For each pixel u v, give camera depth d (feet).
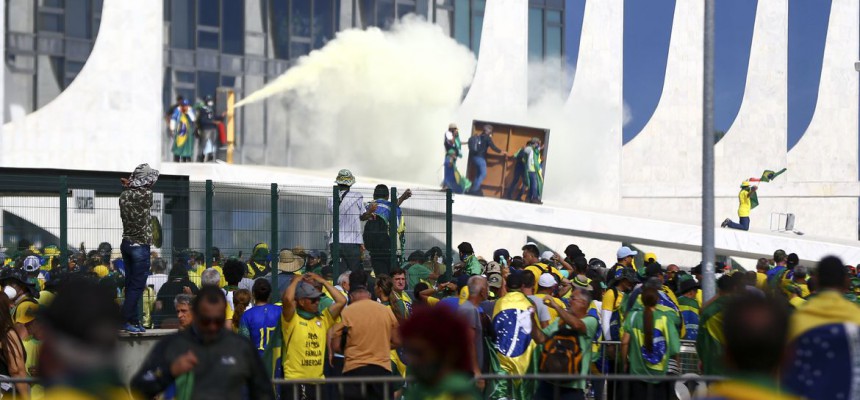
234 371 83.30
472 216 410.11
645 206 564.30
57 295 49.08
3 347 127.95
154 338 176.35
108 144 386.73
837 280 77.77
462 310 141.28
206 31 453.17
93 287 49.49
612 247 541.34
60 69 398.83
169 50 442.91
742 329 51.01
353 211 213.66
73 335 47.91
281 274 205.98
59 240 186.91
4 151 376.07
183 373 82.53
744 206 451.53
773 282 187.73
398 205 222.48
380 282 162.09
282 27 471.62
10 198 184.65
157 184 196.44
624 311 161.79
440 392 52.49
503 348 148.05
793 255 242.17
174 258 196.34
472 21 504.02
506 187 433.07
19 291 153.58
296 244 209.87
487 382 146.00
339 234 213.05
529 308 149.59
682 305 173.58
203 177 390.42
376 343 138.10
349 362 138.10
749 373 50.55
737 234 437.17
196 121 412.77
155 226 195.21
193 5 449.48
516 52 505.66
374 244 216.95
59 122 382.63
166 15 442.91
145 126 391.24
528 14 521.65
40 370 48.75
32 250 185.68
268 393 85.35
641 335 147.23
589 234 430.61
